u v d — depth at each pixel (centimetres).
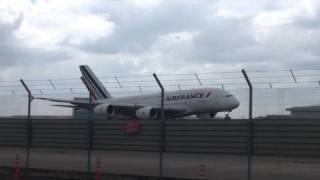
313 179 1719
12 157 2420
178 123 1720
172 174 1852
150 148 1759
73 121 1914
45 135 1966
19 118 2025
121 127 1820
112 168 2016
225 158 2195
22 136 2008
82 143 1889
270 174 1845
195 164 2141
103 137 1850
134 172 1897
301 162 2034
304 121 1524
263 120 1584
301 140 1527
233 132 1627
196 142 1684
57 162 2238
